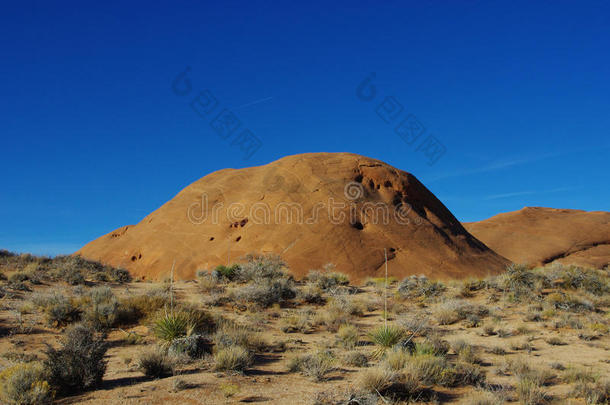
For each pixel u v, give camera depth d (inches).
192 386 284.2
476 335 540.7
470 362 390.6
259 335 468.8
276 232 1494.8
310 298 766.5
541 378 330.6
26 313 531.5
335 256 1375.5
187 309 528.7
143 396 260.7
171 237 1673.2
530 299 757.3
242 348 375.2
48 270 891.4
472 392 294.4
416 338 497.0
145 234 1803.6
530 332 553.3
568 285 871.7
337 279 1025.5
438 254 1488.7
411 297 822.5
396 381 290.4
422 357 345.4
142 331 482.9
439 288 866.8
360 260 1368.1
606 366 391.9
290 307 715.4
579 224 2783.0
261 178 1802.4
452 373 327.6
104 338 445.7
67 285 775.1
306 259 1360.7
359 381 296.0
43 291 682.2
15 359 358.0
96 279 905.5
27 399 242.7
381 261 1381.6
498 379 336.8
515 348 466.3
